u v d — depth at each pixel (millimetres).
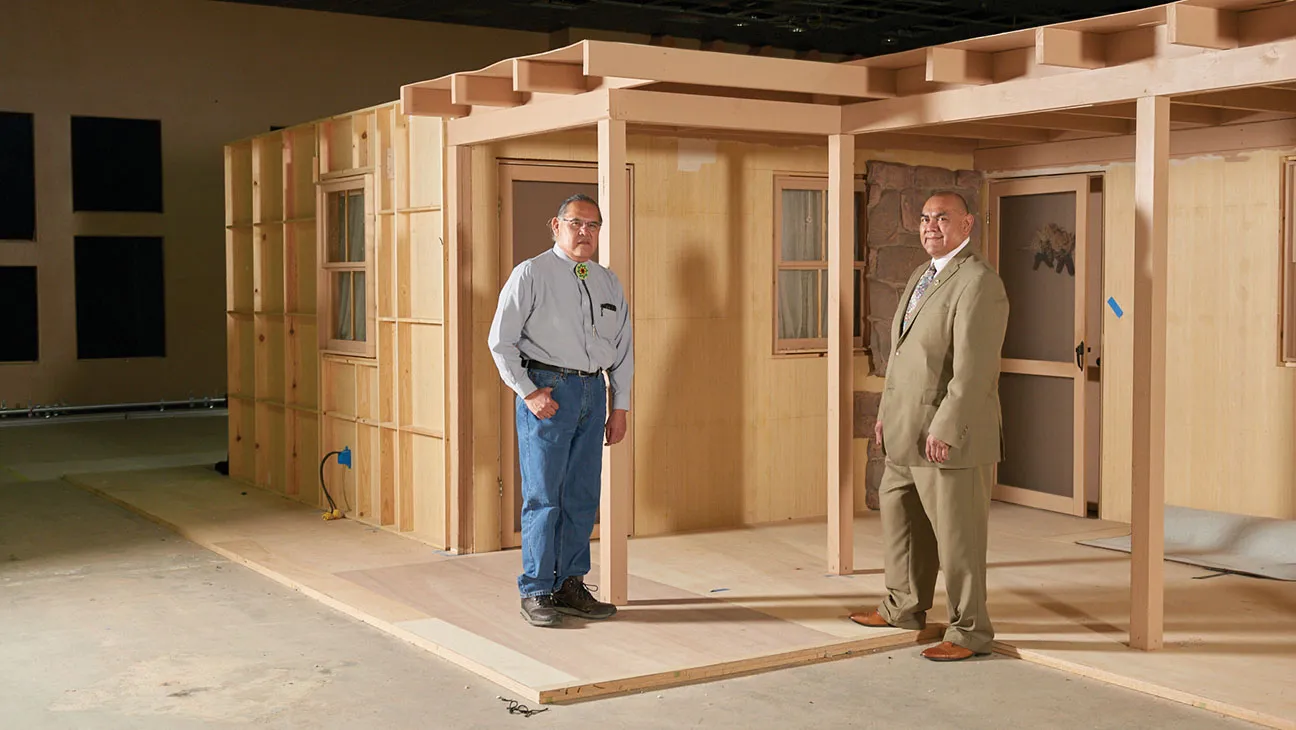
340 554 6641
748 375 7441
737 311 7383
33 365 13547
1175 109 6602
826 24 13609
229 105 14477
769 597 5691
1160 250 4703
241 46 14508
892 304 7832
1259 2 4336
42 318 13562
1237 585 5949
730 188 7309
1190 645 4910
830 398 6148
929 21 13578
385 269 7328
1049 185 7750
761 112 5793
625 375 5414
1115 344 7480
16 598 5805
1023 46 5145
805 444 7695
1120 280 7445
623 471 5473
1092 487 8023
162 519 7660
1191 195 7047
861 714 4199
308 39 14883
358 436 7625
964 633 4855
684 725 4090
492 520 6746
